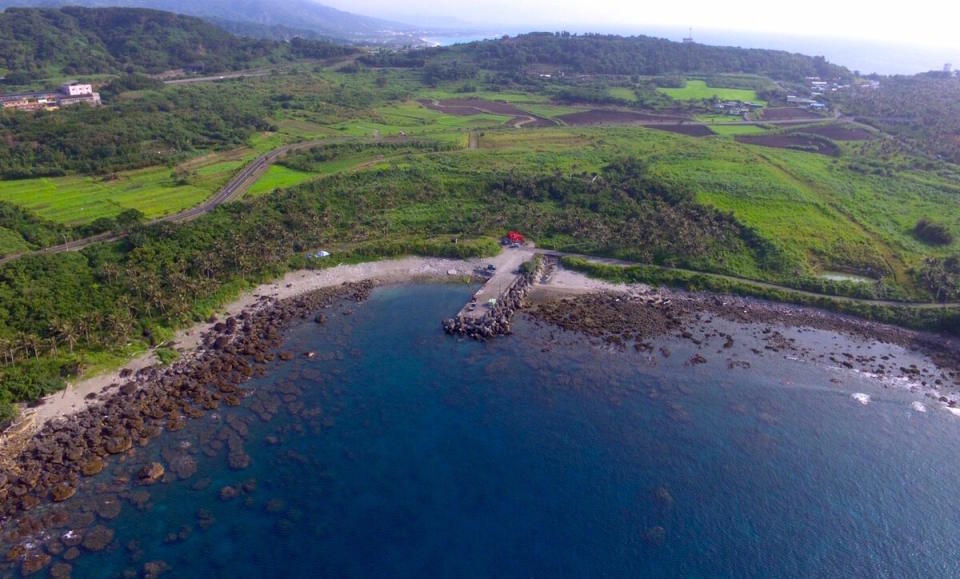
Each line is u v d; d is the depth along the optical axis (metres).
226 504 82.88
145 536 77.44
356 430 97.88
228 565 74.50
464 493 86.81
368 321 130.62
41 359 105.38
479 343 123.25
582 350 121.19
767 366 116.81
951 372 116.25
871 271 150.50
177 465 88.81
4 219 145.75
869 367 117.25
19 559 73.19
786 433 98.75
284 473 88.56
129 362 110.50
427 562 76.50
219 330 123.25
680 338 126.12
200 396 103.44
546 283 148.75
